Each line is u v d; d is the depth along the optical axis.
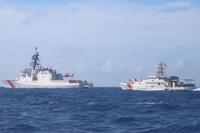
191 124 38.47
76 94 157.62
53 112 60.62
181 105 72.94
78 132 35.50
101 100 101.62
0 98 120.12
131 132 35.44
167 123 41.50
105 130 36.94
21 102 95.19
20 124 40.28
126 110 61.84
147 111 59.34
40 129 37.25
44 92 183.75
